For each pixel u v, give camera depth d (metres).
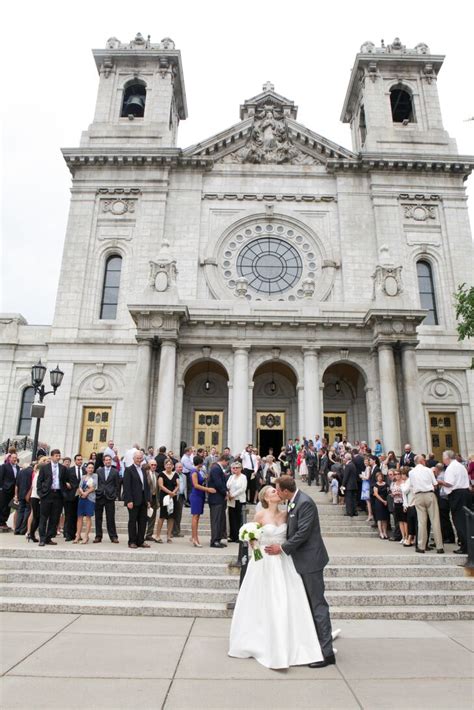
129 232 32.66
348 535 15.48
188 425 29.58
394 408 24.33
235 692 5.45
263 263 32.75
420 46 38.28
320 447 22.75
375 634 7.87
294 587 6.60
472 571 10.61
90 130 35.59
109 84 37.31
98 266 31.98
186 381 29.77
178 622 8.36
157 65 37.75
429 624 8.52
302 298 31.81
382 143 35.34
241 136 34.69
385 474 16.09
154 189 33.22
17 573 10.09
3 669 5.95
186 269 31.86
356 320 25.84
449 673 6.10
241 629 6.64
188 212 33.09
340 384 30.50
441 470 14.63
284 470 23.06
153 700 5.20
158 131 35.53
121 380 29.52
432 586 10.13
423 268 32.81
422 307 31.98
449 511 14.22
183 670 6.08
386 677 5.95
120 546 12.64
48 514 12.52
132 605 8.92
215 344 25.80
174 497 14.41
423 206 33.50
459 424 29.28
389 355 25.11
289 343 25.86
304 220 33.22
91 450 28.67
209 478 13.31
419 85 37.59
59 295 30.98
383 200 33.28
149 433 24.69
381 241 32.47
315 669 6.18
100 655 6.55
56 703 5.05
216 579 9.93
